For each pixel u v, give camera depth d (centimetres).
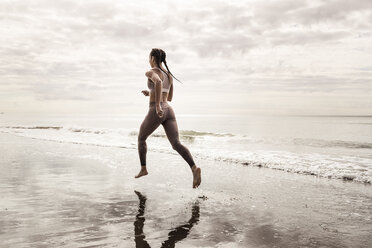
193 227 257
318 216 294
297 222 274
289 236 238
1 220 264
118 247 210
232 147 1064
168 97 425
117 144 1042
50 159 660
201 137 1526
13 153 752
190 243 220
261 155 781
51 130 1816
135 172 530
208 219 280
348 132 2220
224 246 215
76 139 1224
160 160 686
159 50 405
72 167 564
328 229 256
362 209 321
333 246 218
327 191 410
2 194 359
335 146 1166
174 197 366
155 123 395
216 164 657
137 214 293
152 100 397
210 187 429
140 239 227
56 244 212
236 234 241
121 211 302
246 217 288
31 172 508
